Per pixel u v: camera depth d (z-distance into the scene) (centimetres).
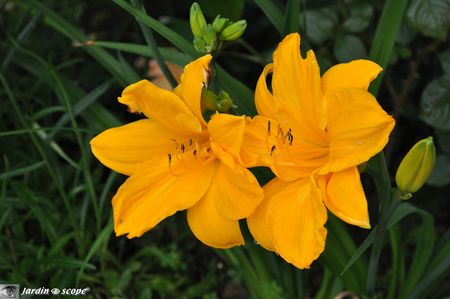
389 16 76
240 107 77
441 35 79
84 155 86
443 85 84
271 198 65
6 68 96
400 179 65
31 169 85
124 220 67
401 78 97
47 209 93
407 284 82
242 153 65
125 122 103
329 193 63
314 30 88
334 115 62
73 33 86
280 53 65
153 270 95
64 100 88
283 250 63
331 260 79
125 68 82
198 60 65
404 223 95
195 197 66
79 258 90
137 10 73
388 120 60
